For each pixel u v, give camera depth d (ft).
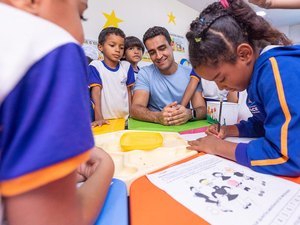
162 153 1.90
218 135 2.29
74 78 0.64
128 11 7.41
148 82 4.83
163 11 8.71
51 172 0.58
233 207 1.08
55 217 0.62
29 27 0.63
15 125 0.57
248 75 1.83
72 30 0.78
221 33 1.74
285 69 1.47
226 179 1.39
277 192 1.22
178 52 9.45
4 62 0.57
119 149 2.06
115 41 5.50
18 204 0.57
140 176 1.45
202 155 1.84
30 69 0.59
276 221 0.97
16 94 0.57
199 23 1.85
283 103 1.40
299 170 1.34
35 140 0.57
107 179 1.08
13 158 0.56
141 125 3.36
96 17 6.49
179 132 2.80
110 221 0.96
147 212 1.06
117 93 5.67
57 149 0.58
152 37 4.50
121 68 5.95
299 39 13.76
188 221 0.99
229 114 2.99
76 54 0.68
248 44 1.75
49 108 0.59
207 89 4.56
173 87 4.75
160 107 4.78
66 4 0.76
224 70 1.84
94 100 4.97
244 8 1.82
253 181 1.36
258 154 1.51
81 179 1.16
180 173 1.49
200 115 3.64
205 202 1.13
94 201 0.89
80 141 0.64
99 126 3.36
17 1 0.69
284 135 1.38
